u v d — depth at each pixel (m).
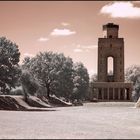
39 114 81.81
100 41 187.25
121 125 57.34
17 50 119.50
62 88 178.75
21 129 47.59
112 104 148.38
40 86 150.62
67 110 107.75
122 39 186.75
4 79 115.12
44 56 179.25
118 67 186.62
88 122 61.66
